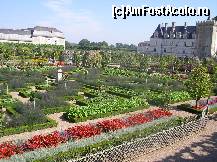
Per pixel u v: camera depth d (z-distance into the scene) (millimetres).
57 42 147000
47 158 16250
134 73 61188
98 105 28250
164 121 24797
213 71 63250
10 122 22812
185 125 22938
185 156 19625
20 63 67375
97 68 67438
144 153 19516
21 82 40969
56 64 71500
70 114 25766
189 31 133375
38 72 53438
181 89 43375
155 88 43312
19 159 16109
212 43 117188
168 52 139875
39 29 142250
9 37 130625
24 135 21812
